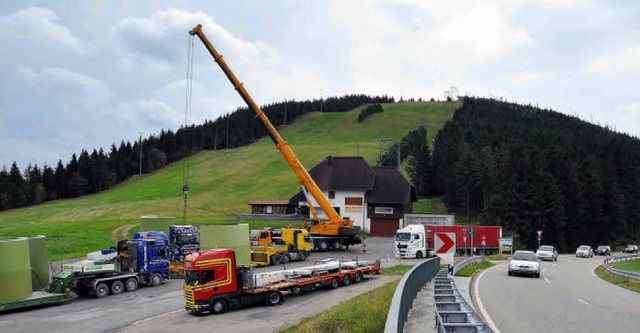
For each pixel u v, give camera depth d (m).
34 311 23.95
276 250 41.22
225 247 36.53
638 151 148.88
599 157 118.50
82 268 27.52
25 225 81.88
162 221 42.62
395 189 74.25
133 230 62.75
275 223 70.50
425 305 17.64
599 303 20.44
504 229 83.56
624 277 32.38
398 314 9.21
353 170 75.88
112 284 28.59
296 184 114.19
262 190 110.12
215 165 148.50
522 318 16.42
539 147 121.69
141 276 31.02
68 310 24.16
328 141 193.25
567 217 83.94
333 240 53.72
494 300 20.53
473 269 34.91
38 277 27.00
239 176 127.88
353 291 28.55
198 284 22.91
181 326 20.56
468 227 55.97
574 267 42.56
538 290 24.42
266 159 148.25
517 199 82.25
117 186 146.50
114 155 165.75
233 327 20.20
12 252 23.75
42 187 136.00
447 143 124.56
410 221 61.69
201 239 36.81
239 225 37.44
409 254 48.09
